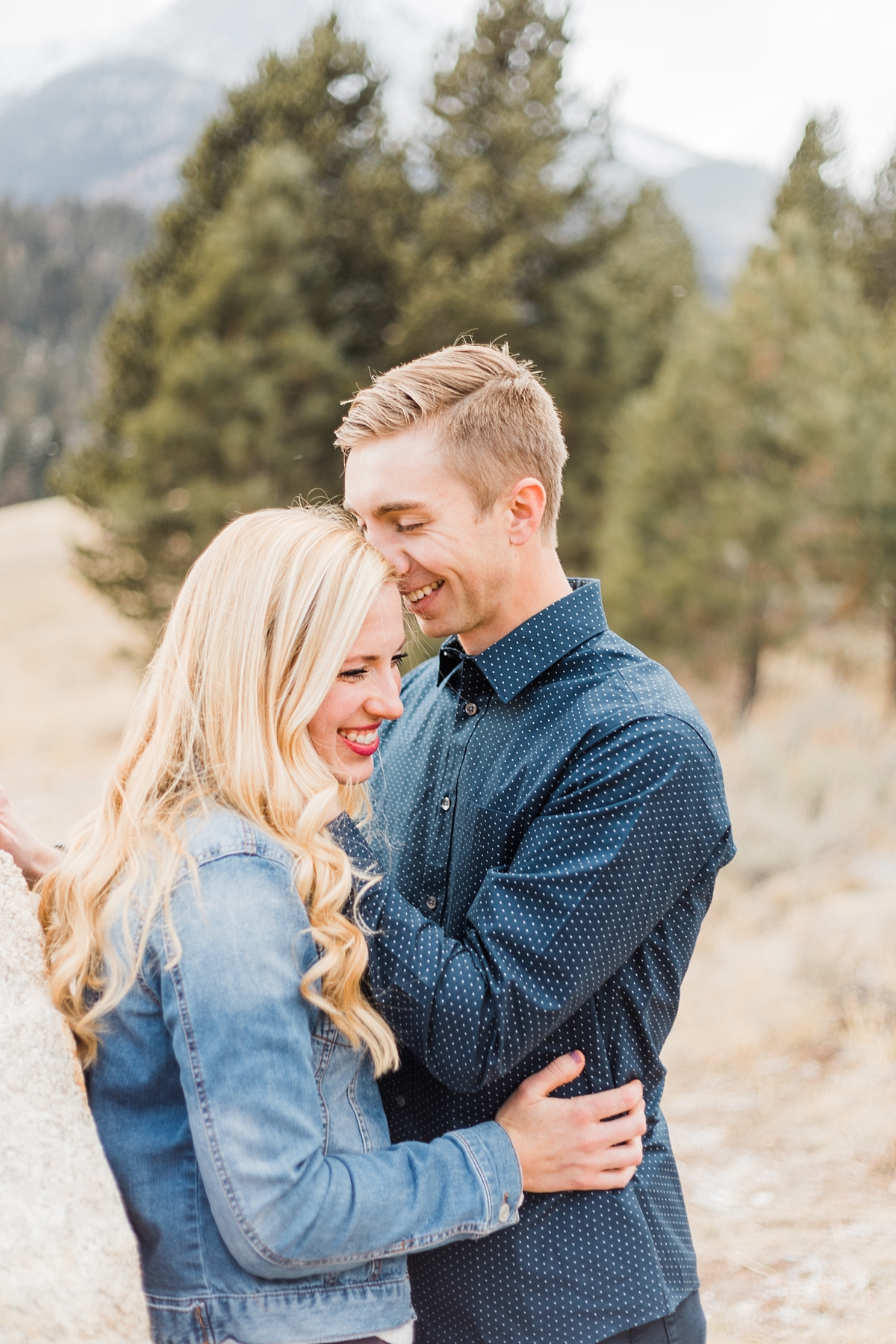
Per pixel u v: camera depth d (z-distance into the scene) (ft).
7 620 79.25
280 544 4.25
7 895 4.05
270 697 4.16
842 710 34.45
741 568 38.06
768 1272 10.12
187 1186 3.88
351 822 4.45
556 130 48.88
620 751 4.49
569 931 4.24
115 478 44.78
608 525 42.37
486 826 4.88
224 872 3.79
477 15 48.78
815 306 38.19
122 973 3.88
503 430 4.75
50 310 396.98
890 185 63.87
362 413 4.86
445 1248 4.60
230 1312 3.80
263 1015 3.61
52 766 40.70
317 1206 3.62
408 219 47.32
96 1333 3.38
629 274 53.26
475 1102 4.66
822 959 16.56
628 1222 4.51
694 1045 15.08
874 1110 12.86
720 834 4.62
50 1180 3.54
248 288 42.09
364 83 47.80
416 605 4.99
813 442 35.94
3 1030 3.72
